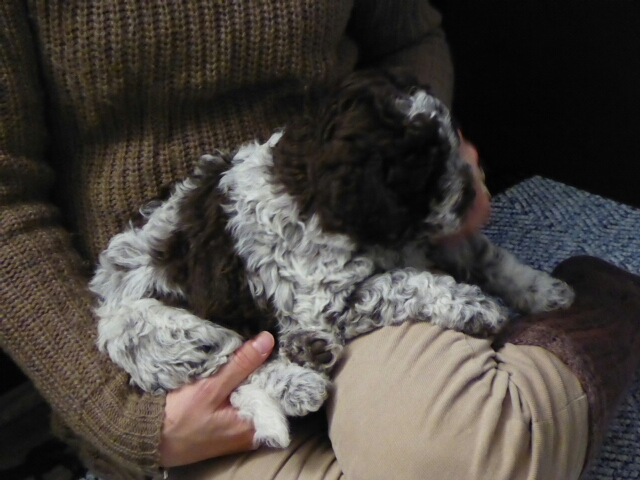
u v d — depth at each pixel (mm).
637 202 1204
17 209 825
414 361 784
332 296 831
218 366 813
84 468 1039
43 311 809
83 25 804
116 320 828
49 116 861
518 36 1195
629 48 1123
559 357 793
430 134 786
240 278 839
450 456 743
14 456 1091
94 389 798
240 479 793
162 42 816
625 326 859
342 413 789
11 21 797
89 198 872
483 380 774
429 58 1053
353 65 969
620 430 904
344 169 779
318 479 783
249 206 837
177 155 874
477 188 839
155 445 790
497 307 835
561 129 1224
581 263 935
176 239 859
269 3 837
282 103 909
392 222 793
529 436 751
